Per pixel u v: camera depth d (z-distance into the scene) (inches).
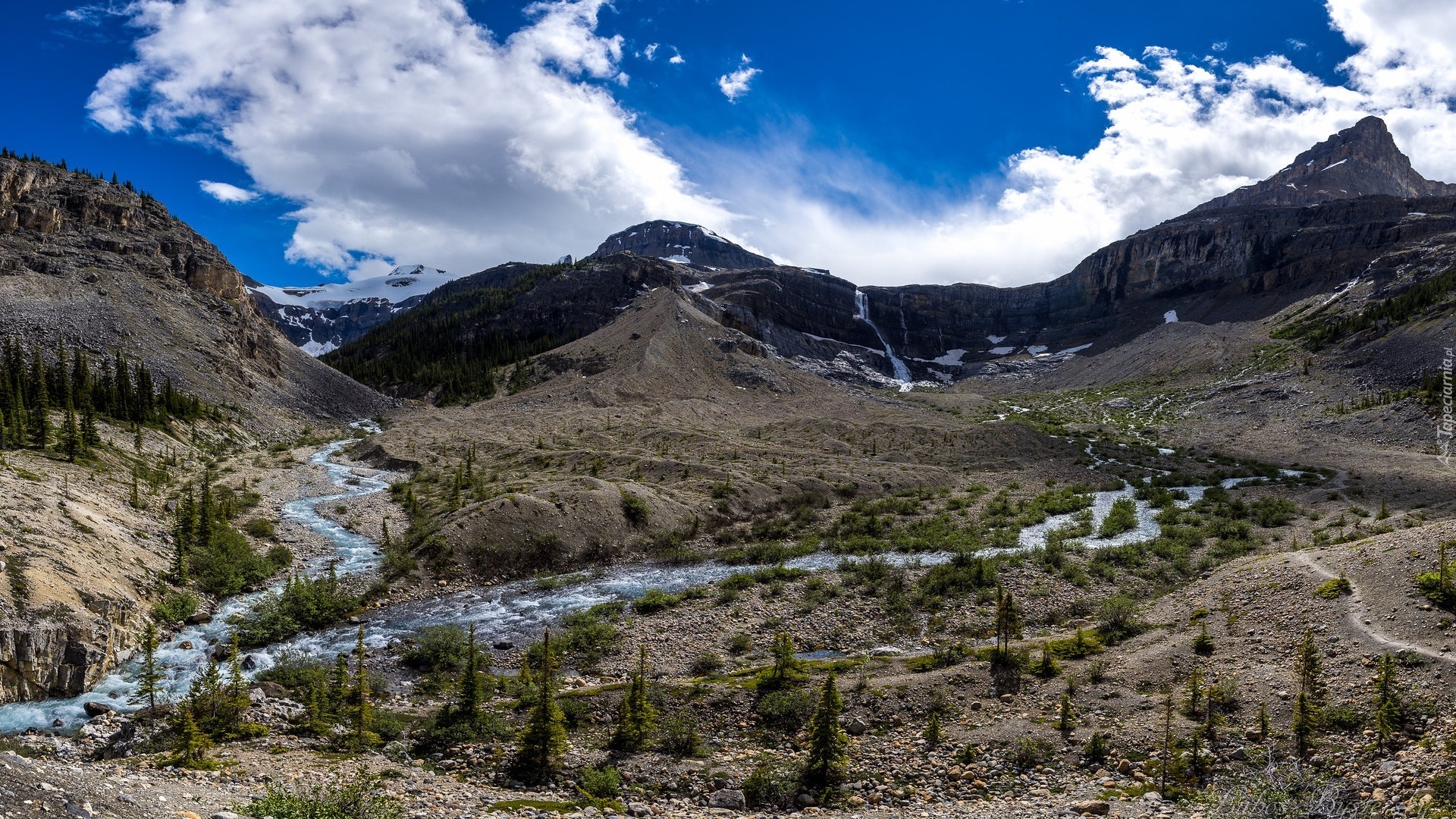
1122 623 1444.4
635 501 2657.5
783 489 3161.9
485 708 1241.4
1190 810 826.8
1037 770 983.0
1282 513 2541.8
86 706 1280.8
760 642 1614.2
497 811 849.5
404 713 1243.2
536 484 2997.0
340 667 1302.9
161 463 3184.1
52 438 2844.5
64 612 1430.9
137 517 2230.6
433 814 815.7
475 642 1653.5
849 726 1130.7
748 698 1224.2
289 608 1802.4
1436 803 741.3
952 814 865.5
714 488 3075.8
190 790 780.0
